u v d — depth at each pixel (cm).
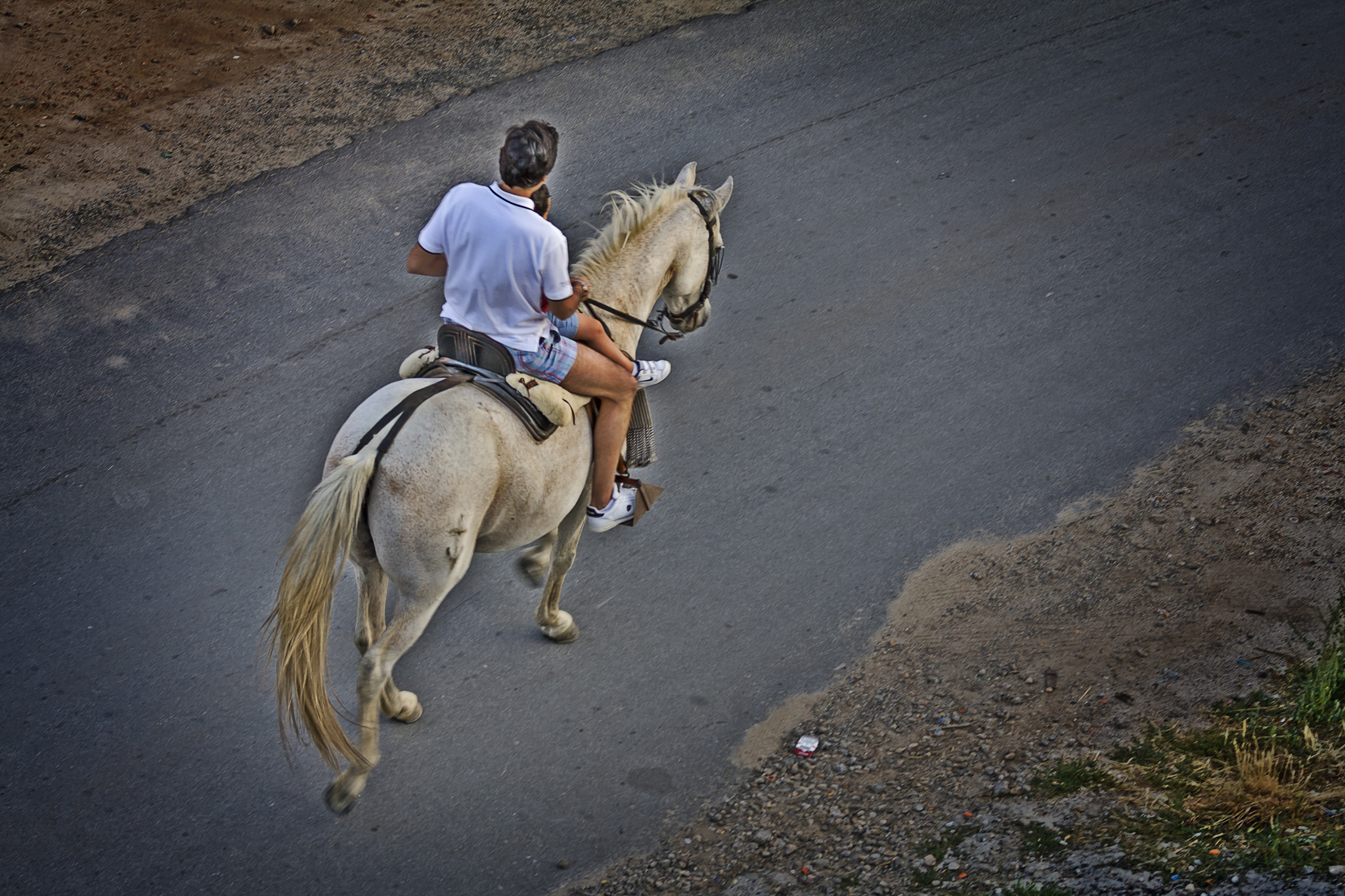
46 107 1329
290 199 1184
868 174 1234
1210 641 699
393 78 1408
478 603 775
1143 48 1464
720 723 696
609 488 642
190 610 757
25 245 1105
